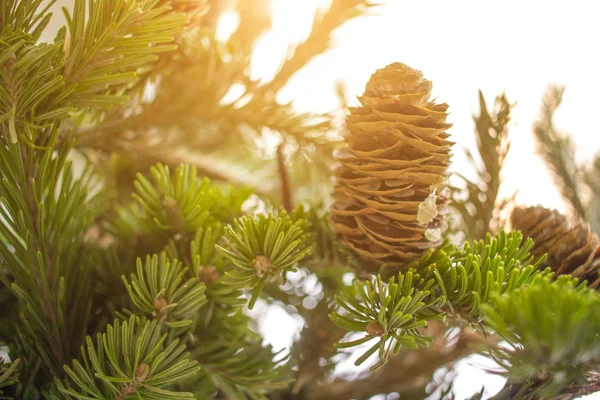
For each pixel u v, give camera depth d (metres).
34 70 0.28
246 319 0.36
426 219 0.30
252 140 0.43
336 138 0.41
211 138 0.42
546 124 0.42
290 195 0.38
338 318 0.29
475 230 0.37
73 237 0.33
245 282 0.30
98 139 0.38
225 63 0.38
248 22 0.42
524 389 0.28
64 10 0.29
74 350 0.32
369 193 0.30
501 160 0.37
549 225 0.32
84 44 0.29
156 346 0.28
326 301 0.38
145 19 0.29
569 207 0.40
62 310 0.32
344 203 0.31
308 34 0.40
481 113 0.37
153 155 0.41
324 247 0.35
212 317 0.33
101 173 0.41
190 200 0.34
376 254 0.31
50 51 0.28
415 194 0.30
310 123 0.41
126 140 0.39
